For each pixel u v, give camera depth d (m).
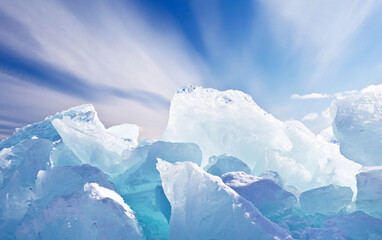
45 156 5.13
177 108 6.94
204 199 3.48
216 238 3.21
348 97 4.77
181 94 7.18
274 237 2.97
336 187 4.59
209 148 6.50
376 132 4.35
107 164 5.79
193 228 3.39
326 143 6.59
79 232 3.42
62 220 3.48
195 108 6.80
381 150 4.30
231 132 6.47
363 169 5.07
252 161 6.33
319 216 4.37
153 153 5.32
